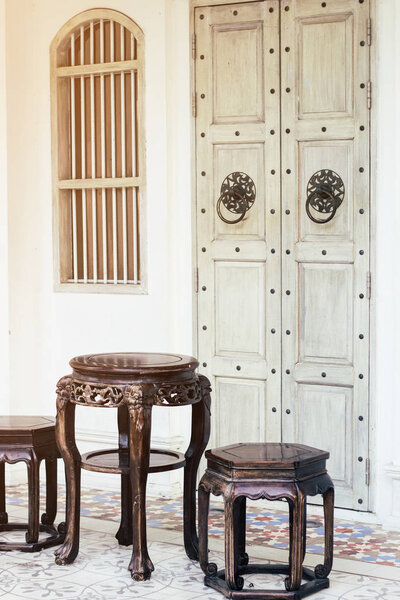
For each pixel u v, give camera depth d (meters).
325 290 5.66
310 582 4.37
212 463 4.39
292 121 5.72
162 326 6.12
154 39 6.04
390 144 5.37
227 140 5.93
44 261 6.55
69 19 6.36
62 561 4.72
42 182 6.54
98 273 6.48
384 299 5.43
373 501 5.55
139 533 4.52
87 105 6.45
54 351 6.54
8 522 5.42
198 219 6.05
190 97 6.03
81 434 6.40
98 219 6.46
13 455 4.93
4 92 6.28
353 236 5.55
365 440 5.55
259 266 5.88
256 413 5.93
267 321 5.86
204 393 4.81
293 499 4.18
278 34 5.74
